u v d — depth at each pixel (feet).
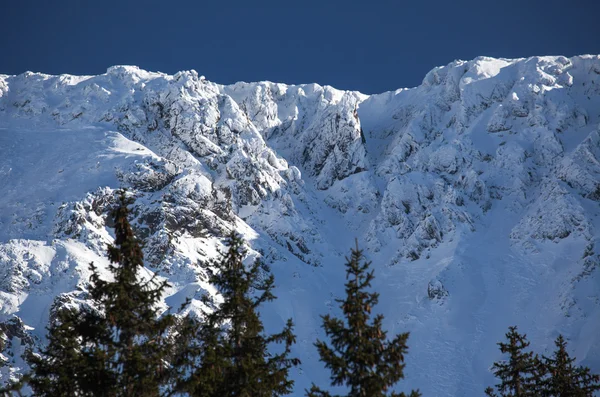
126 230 175.83
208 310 493.77
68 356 168.96
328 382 509.76
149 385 165.27
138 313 173.68
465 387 515.91
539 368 245.45
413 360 557.74
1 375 392.68
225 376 176.14
